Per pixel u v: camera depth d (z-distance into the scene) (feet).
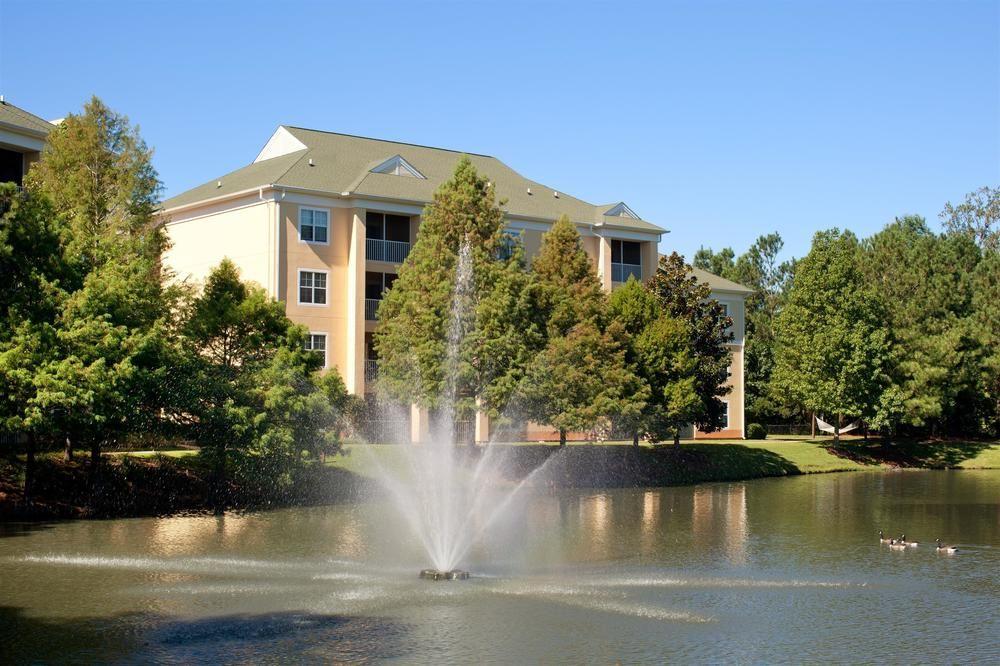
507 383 157.28
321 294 188.44
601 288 197.26
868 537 114.62
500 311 159.53
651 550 103.81
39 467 121.90
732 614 74.74
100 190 133.59
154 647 63.77
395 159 203.10
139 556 93.97
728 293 256.93
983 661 62.64
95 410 110.93
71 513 116.88
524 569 91.91
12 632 67.05
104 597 77.30
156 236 136.56
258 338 139.85
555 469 174.40
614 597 80.12
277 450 127.24
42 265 116.06
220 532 109.70
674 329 189.57
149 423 123.44
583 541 109.91
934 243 300.40
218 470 128.06
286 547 100.83
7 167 149.69
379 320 171.94
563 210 224.12
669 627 70.59
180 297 145.28
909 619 73.67
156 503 123.34
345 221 191.62
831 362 233.96
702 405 193.26
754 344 302.45
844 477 205.36
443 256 163.94
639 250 238.27
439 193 168.86
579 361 171.83
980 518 133.80
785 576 89.92
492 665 60.80
